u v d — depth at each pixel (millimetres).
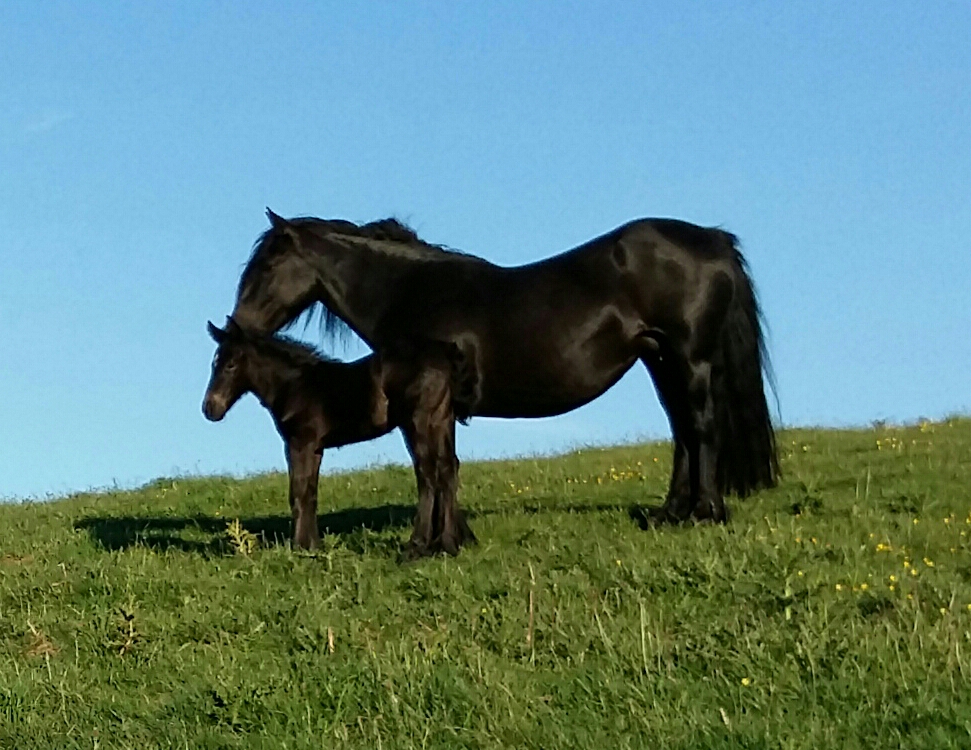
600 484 17594
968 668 7848
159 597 11188
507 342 12414
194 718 8289
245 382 12594
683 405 12727
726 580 10070
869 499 14102
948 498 13945
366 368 12375
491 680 8328
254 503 18250
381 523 15062
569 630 9266
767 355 13125
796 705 7730
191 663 9438
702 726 7410
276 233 13031
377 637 9641
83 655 9922
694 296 12422
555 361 12406
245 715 8234
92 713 8594
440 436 12172
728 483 13062
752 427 12891
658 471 18594
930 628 8586
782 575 10055
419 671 8484
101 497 19703
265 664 9219
